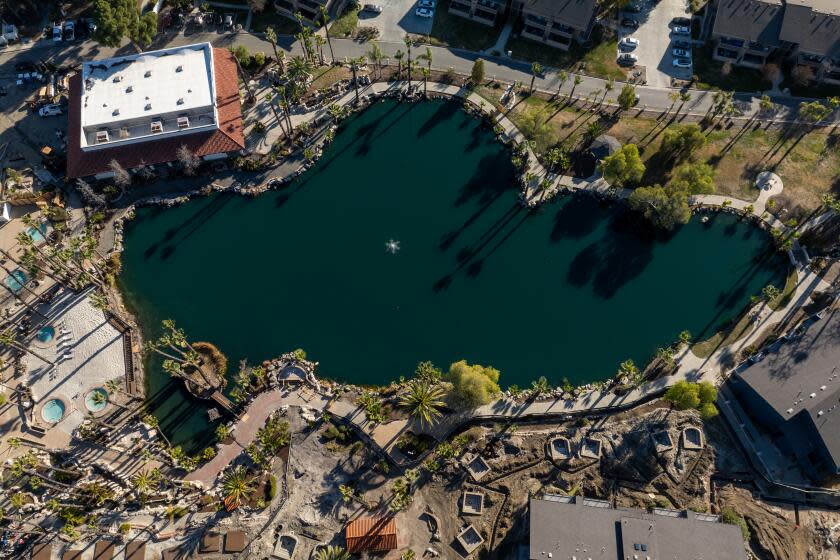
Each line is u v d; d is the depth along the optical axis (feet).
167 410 424.87
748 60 558.97
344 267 481.46
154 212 493.36
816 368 404.77
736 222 496.64
